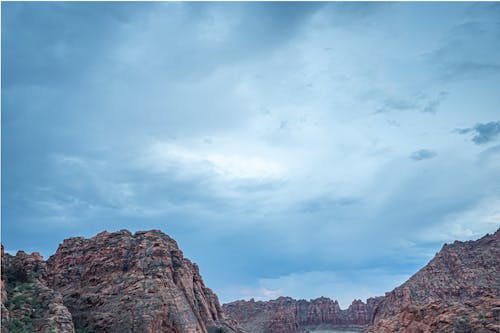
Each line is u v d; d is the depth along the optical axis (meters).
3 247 105.75
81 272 133.12
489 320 107.69
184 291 128.12
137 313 110.88
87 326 112.06
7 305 92.19
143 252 130.38
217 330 132.38
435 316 121.44
